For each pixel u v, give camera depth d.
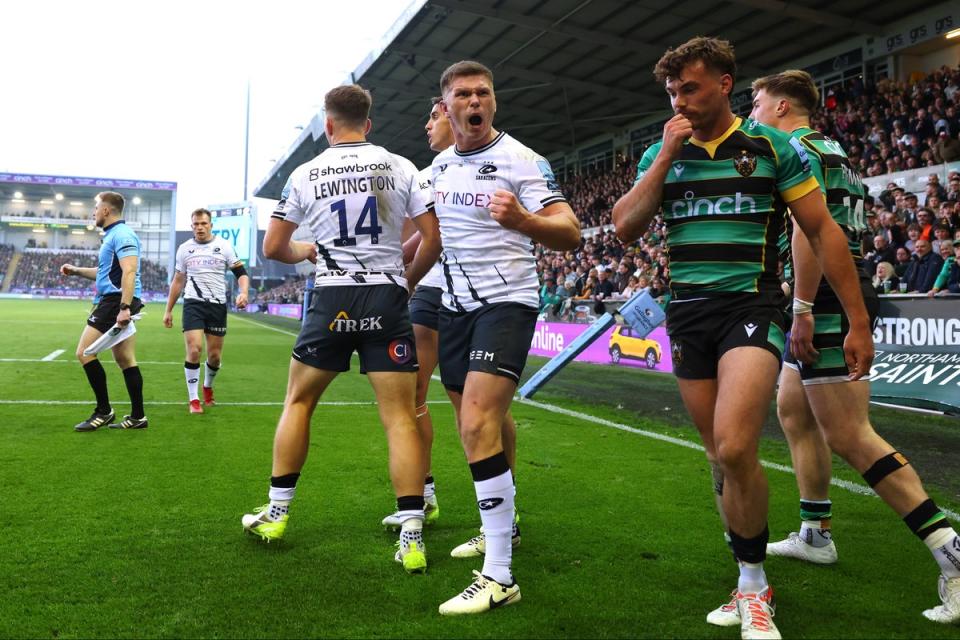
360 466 4.11
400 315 2.78
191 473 3.88
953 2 13.77
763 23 15.22
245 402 6.66
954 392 5.85
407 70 18.30
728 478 2.04
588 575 2.51
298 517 3.13
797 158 2.13
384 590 2.34
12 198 58.12
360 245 2.75
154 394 7.01
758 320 2.09
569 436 5.25
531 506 3.38
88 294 51.59
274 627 2.04
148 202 60.69
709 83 2.11
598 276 14.34
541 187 2.50
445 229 2.64
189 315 6.09
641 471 4.12
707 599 2.31
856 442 2.37
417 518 2.59
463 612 2.16
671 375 9.94
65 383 7.46
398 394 2.73
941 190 10.58
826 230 2.11
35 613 2.10
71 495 3.39
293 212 2.86
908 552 2.80
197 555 2.62
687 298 2.22
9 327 16.58
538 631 2.06
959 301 5.97
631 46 16.00
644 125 22.28
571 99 20.62
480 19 15.31
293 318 30.58
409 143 25.25
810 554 2.69
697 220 2.20
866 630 2.11
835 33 15.70
